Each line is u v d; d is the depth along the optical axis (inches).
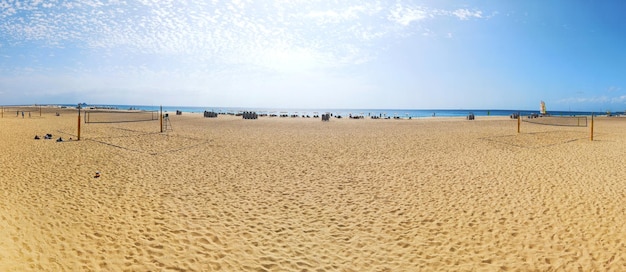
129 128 895.7
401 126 1138.0
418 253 196.2
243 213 256.2
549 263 182.1
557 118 1702.8
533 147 574.2
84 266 169.6
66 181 324.2
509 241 208.7
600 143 615.5
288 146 603.2
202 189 316.8
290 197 298.5
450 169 407.8
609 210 254.7
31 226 209.5
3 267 155.9
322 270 177.0
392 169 411.2
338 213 260.1
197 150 544.4
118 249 189.8
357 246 204.8
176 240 205.2
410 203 282.8
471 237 215.5
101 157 455.5
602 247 197.0
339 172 395.9
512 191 311.0
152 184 328.8
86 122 1076.5
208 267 176.6
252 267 178.2
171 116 1696.6
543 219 241.3
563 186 323.3
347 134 834.2
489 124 1210.0
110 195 286.8
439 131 909.2
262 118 1742.1
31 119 1208.8
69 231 208.1
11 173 341.7
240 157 487.8
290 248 201.2
